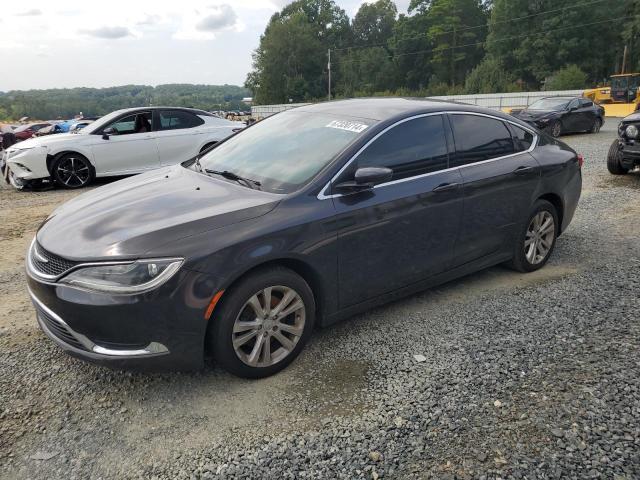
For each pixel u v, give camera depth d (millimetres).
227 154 4137
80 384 3086
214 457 2484
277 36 86188
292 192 3250
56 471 2410
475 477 2330
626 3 61562
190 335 2803
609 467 2363
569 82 48906
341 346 3498
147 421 2756
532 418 2705
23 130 30516
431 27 79938
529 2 66250
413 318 3895
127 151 9695
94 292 2699
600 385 2967
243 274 2947
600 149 13227
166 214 3084
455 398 2889
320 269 3240
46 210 7781
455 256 4055
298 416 2773
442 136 3949
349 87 84688
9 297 4398
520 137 4566
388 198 3516
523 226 4520
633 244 5434
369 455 2477
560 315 3865
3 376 3166
